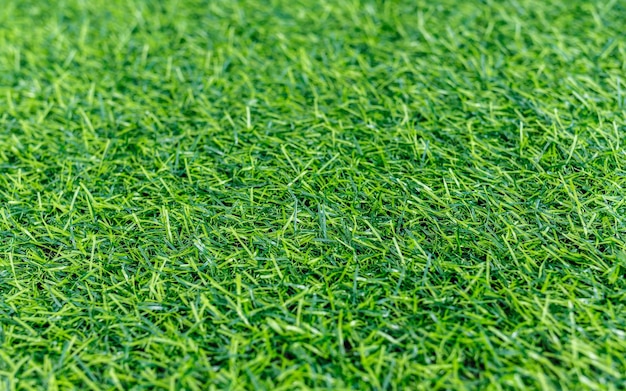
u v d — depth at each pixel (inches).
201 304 58.5
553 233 63.4
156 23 97.8
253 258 61.6
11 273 63.1
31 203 70.1
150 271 62.1
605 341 52.7
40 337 56.8
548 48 86.5
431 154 72.0
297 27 95.6
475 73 84.7
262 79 86.2
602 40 87.5
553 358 53.1
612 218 64.0
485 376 51.8
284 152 72.0
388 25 94.3
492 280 59.3
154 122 81.0
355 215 65.6
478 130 75.6
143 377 53.4
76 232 66.4
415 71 85.0
